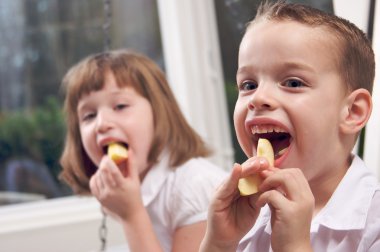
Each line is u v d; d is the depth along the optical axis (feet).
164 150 4.86
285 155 2.91
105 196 4.35
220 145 6.69
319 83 2.89
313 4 4.73
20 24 6.96
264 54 2.91
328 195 3.22
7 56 6.97
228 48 6.26
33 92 7.03
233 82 6.37
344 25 3.09
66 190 6.95
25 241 6.37
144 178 4.84
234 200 2.95
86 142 4.70
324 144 2.93
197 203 4.45
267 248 3.38
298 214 2.68
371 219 3.05
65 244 6.44
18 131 7.01
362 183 3.16
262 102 2.85
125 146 4.66
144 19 7.04
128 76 4.71
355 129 3.03
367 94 3.04
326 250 3.10
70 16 6.99
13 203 6.97
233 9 5.92
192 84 6.68
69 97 4.89
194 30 6.53
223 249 2.95
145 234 4.29
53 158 7.00
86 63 4.86
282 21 2.97
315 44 2.90
